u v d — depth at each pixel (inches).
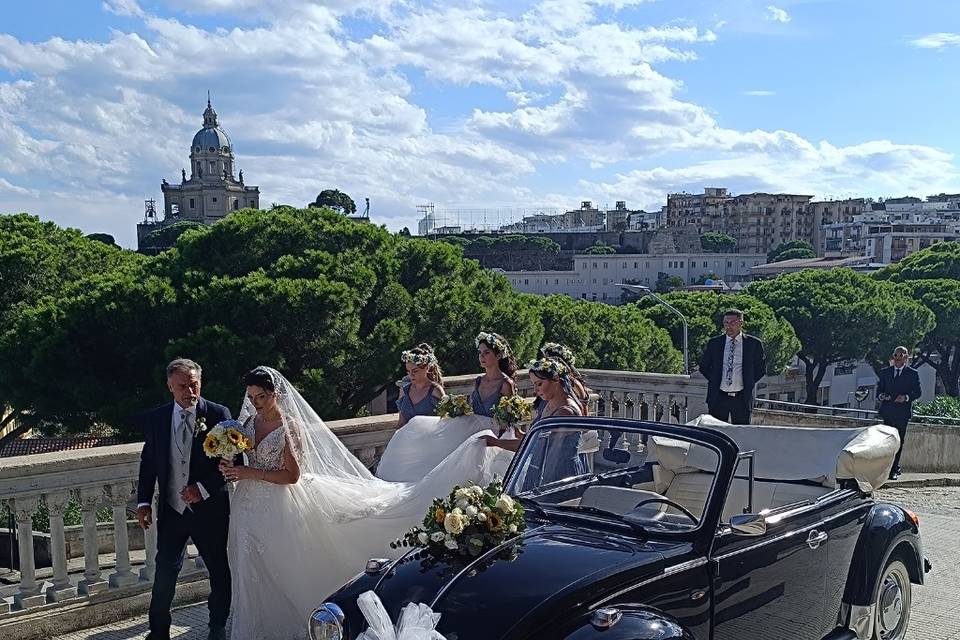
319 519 219.6
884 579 215.6
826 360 1932.8
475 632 135.5
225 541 218.5
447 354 862.5
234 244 898.1
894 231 6008.9
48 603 229.9
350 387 816.3
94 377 768.9
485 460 245.8
